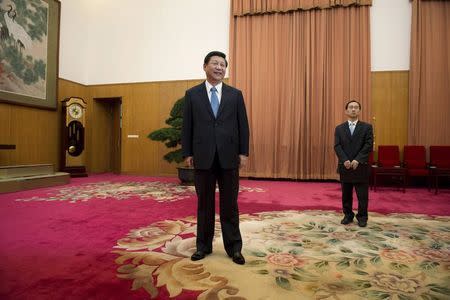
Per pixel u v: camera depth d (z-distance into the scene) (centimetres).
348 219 334
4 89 662
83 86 919
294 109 764
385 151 655
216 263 216
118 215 365
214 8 832
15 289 173
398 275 197
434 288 178
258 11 781
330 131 745
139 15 890
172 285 180
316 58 757
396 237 283
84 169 827
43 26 757
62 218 348
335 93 742
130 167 898
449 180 655
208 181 228
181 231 298
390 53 716
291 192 564
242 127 231
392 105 714
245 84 801
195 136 227
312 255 234
